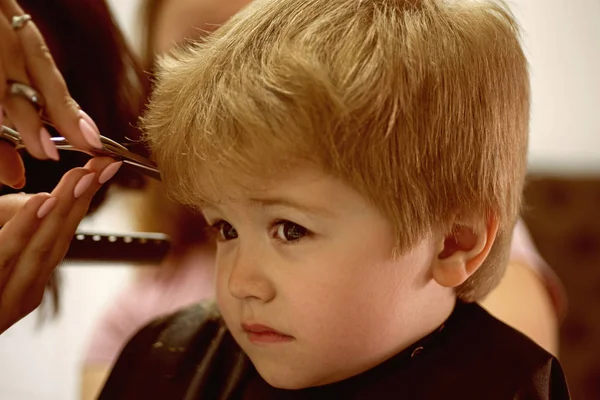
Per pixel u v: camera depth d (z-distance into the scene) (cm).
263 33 46
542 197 181
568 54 202
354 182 43
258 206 45
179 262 111
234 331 50
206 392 60
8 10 43
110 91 79
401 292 47
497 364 51
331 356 48
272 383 49
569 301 181
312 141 41
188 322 65
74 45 76
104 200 79
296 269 45
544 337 85
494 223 49
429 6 48
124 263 63
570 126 204
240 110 42
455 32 47
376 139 42
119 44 80
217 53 48
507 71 49
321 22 45
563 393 51
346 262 45
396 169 43
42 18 74
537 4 200
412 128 43
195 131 45
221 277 49
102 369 108
